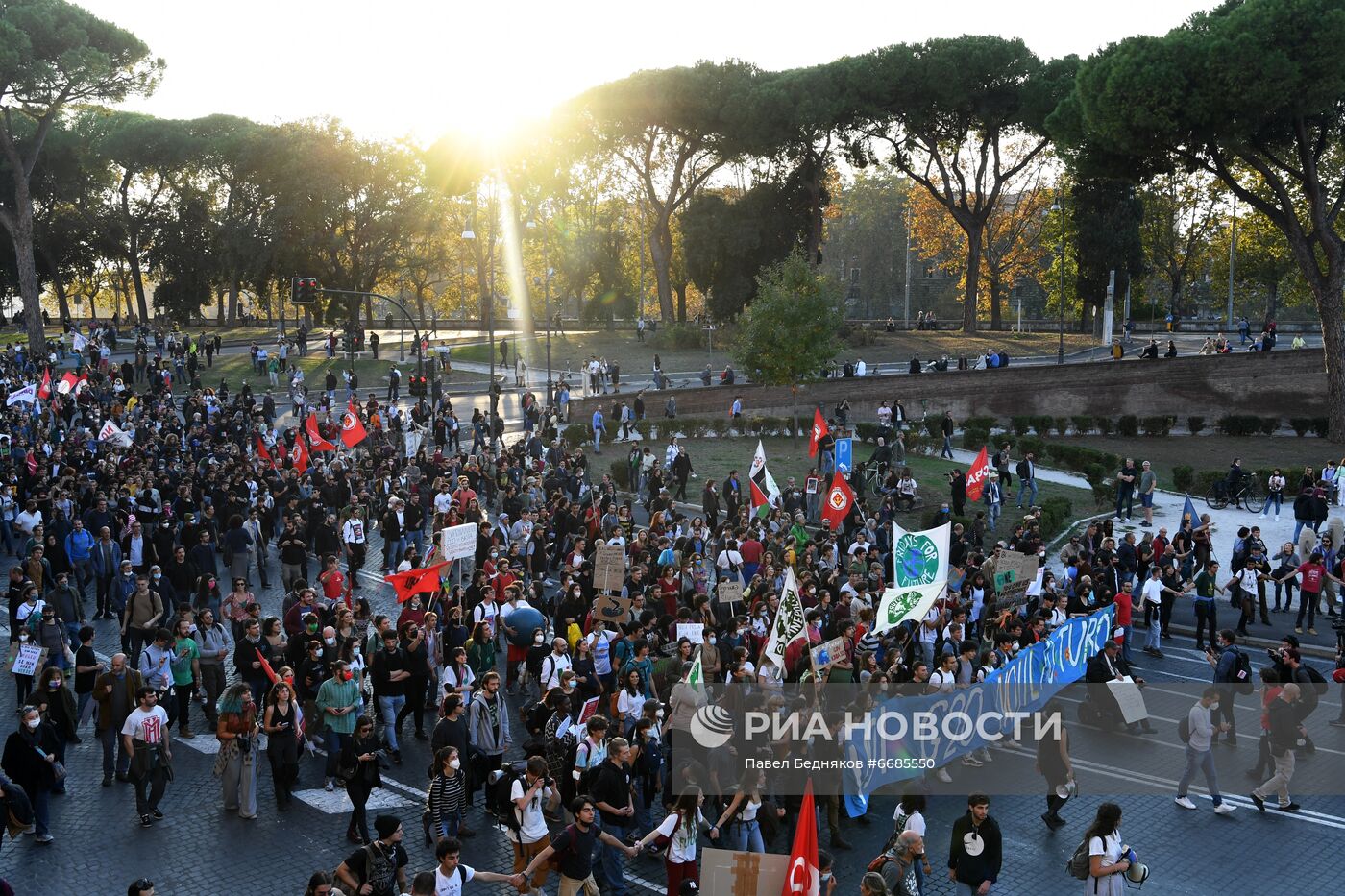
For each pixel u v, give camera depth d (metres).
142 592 20.20
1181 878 14.59
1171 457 49.88
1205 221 92.31
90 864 14.32
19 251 69.12
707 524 32.25
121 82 69.94
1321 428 53.50
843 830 15.88
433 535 24.88
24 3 65.75
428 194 83.12
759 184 76.19
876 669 17.28
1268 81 42.16
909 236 100.88
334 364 67.56
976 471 30.80
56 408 45.53
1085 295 80.88
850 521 31.02
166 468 32.50
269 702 15.68
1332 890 14.32
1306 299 90.19
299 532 25.52
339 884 11.06
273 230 79.88
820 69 70.88
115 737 16.66
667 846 14.76
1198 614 25.14
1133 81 44.03
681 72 71.88
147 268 93.88
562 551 29.14
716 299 76.06
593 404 53.34
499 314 118.88
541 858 12.32
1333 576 26.67
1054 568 32.12
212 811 15.86
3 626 23.72
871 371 66.38
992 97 70.75
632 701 16.06
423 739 18.47
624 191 88.19
